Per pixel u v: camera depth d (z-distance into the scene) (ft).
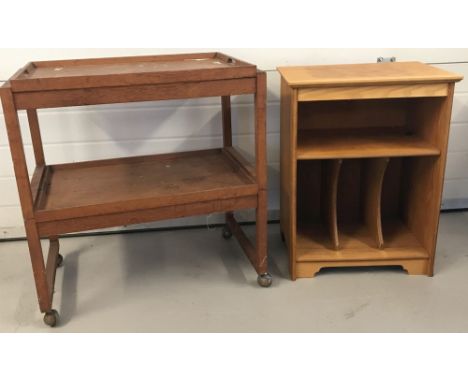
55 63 6.84
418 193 7.00
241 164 6.86
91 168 7.28
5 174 7.94
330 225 7.00
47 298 5.81
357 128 7.33
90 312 6.22
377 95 5.96
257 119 5.83
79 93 5.24
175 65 6.59
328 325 5.80
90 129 7.86
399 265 7.04
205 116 8.05
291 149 6.18
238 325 5.86
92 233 8.35
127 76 5.29
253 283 6.75
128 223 5.91
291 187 6.36
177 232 8.42
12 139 5.18
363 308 6.11
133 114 7.89
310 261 6.71
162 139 8.09
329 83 5.82
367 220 7.39
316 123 7.37
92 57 7.47
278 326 5.81
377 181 6.81
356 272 6.93
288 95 6.45
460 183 8.73
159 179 6.72
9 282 6.93
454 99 8.20
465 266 7.04
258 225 6.35
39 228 5.58
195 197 6.00
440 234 8.02
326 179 7.29
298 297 6.38
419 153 6.25
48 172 7.00
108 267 7.32
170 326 5.88
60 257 7.40
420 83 5.91
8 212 8.14
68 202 5.96
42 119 7.68
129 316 6.11
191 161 7.45
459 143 8.46
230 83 5.61
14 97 5.08
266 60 7.77
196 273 7.07
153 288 6.72
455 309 6.06
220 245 7.92
